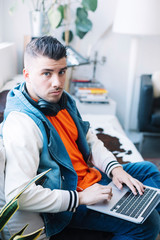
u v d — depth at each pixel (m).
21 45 3.08
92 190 1.12
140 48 3.37
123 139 2.17
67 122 1.30
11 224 1.07
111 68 3.36
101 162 1.38
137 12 2.82
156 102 3.12
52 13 2.61
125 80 3.42
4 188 1.07
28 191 1.01
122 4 2.86
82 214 1.20
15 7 2.74
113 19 3.12
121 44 3.28
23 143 1.04
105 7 3.09
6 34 3.05
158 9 2.81
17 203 0.84
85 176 1.31
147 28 2.83
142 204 1.17
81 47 3.21
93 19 3.12
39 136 1.11
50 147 1.13
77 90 2.98
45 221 1.12
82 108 2.92
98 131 2.27
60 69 1.12
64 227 1.15
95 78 3.37
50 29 2.99
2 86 2.30
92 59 3.28
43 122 1.15
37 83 1.12
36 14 2.65
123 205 1.16
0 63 2.22
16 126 1.07
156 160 2.88
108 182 1.38
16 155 1.03
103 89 3.01
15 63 2.89
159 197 1.23
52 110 1.17
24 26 3.03
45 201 1.04
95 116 2.66
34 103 1.15
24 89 1.17
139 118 2.95
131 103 3.31
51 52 1.08
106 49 3.28
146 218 1.11
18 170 1.02
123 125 3.61
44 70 1.10
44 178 1.13
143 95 2.84
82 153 1.38
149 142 3.29
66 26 3.01
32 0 2.82
